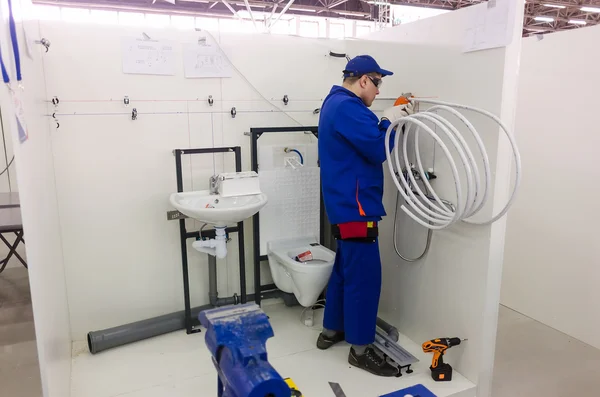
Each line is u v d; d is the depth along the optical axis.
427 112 2.09
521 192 3.23
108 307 2.79
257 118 2.98
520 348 2.83
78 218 2.63
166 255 2.89
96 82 2.54
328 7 5.39
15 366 2.49
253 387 1.15
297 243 3.13
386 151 2.19
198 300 3.03
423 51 2.45
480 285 2.22
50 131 2.47
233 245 3.07
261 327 1.34
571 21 6.53
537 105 3.05
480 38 2.08
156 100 2.70
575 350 2.81
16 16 1.50
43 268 1.58
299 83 3.06
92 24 2.49
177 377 2.37
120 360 2.53
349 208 2.33
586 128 2.76
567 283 2.98
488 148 2.10
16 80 1.36
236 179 2.66
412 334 2.76
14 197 3.80
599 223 2.75
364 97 2.40
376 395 2.21
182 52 2.71
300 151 3.06
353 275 2.38
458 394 2.25
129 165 2.70
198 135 2.84
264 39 2.90
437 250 2.49
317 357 2.57
